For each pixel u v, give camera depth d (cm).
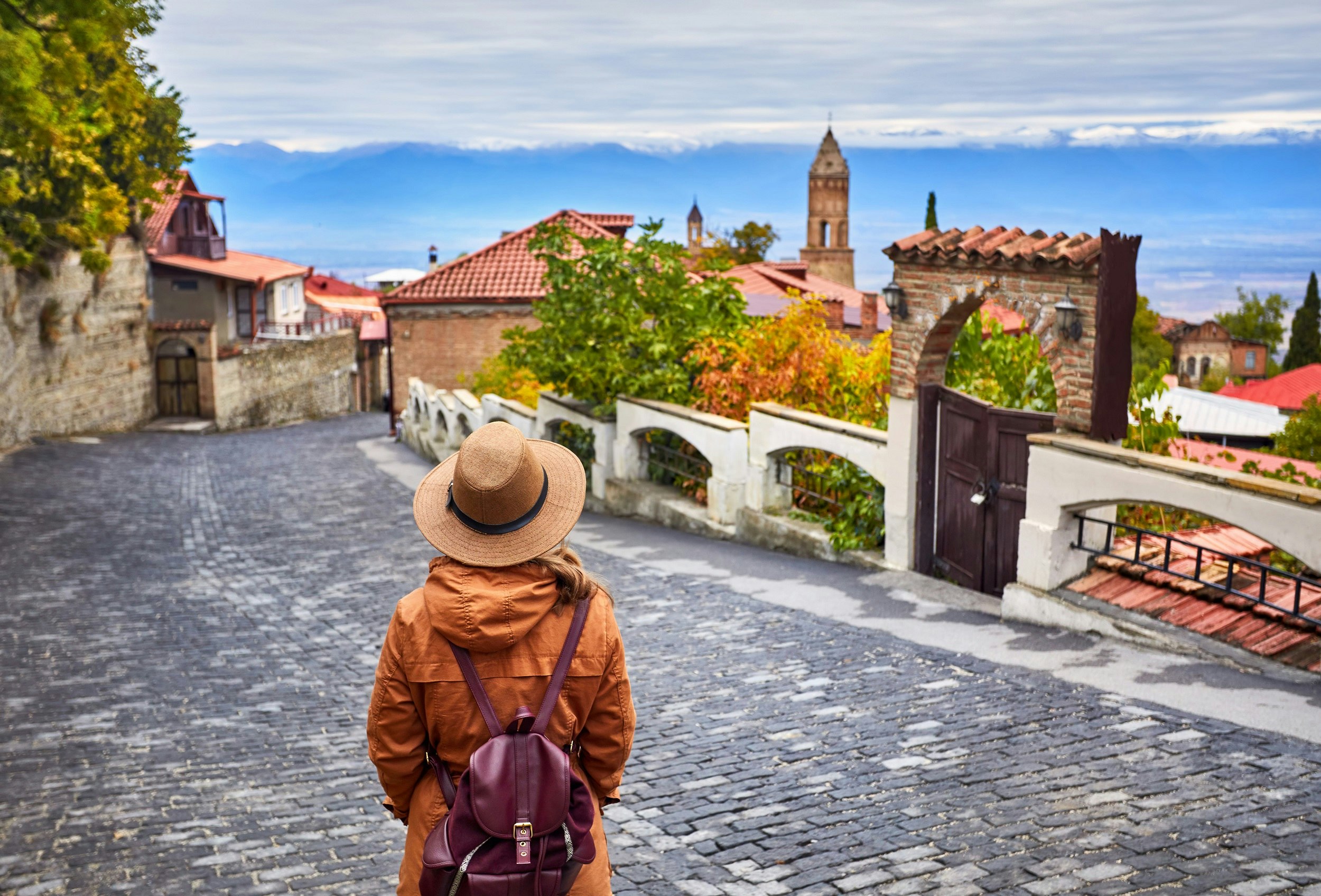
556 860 239
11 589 1269
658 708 700
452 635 248
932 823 483
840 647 837
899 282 1047
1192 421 4134
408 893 256
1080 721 616
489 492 256
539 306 1695
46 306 3244
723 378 1493
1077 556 884
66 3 1345
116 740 716
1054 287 879
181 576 1355
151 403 4131
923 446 1064
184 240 4684
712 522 1402
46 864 509
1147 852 432
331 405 5484
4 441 2802
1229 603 792
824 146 11862
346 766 645
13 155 1652
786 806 518
